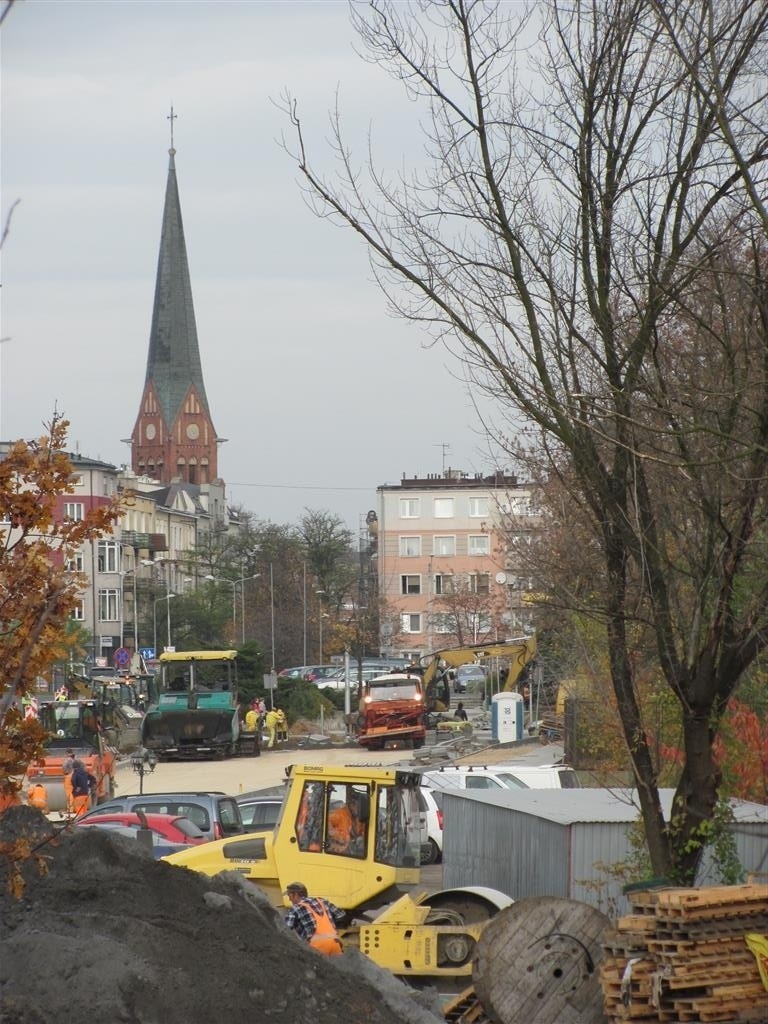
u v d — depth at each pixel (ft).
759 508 86.99
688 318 89.10
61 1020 66.54
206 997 71.67
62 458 69.00
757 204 77.20
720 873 103.55
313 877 133.39
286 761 437.58
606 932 83.30
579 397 85.71
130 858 85.61
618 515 91.09
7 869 78.13
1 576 67.36
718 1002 77.92
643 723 102.37
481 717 573.33
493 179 92.02
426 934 114.32
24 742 66.85
